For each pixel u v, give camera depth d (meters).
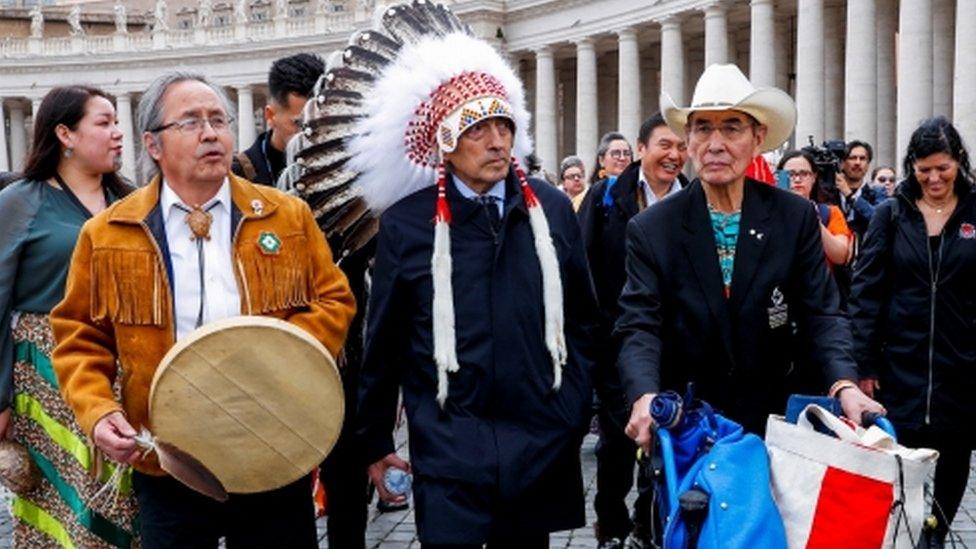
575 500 3.80
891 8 26.22
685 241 3.91
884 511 3.02
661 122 5.68
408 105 3.89
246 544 3.61
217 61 49.59
